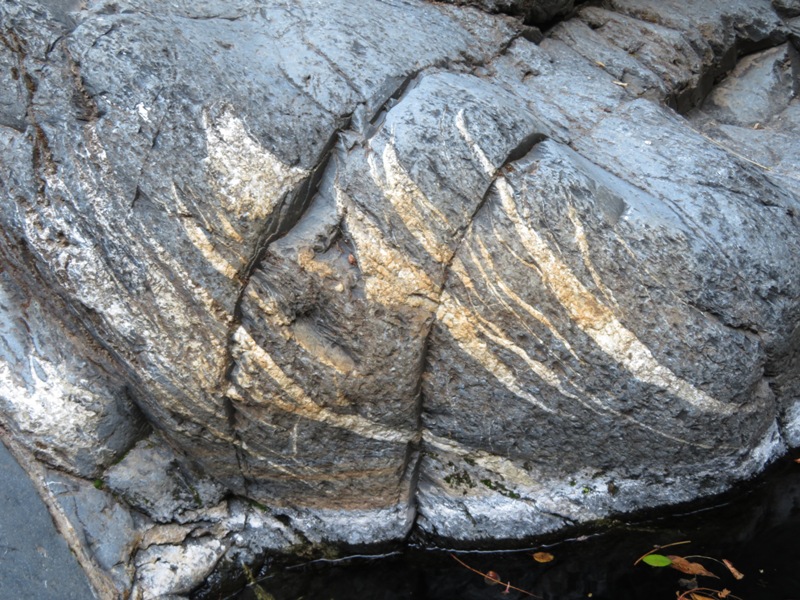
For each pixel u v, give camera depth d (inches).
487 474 85.4
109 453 80.5
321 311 77.2
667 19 103.0
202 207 74.3
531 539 85.1
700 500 84.6
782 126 102.7
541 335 77.5
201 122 74.2
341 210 76.6
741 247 79.8
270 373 77.5
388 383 78.7
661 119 88.4
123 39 74.7
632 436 81.1
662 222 78.4
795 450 86.5
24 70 74.7
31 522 75.6
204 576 83.0
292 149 75.5
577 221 76.2
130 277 75.2
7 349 78.2
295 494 85.0
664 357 77.9
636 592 79.3
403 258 76.2
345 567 85.4
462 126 76.2
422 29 85.8
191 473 83.7
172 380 77.4
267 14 82.2
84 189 74.4
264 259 76.1
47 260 75.7
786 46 107.4
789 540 81.3
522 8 93.7
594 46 97.3
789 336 81.5
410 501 86.0
